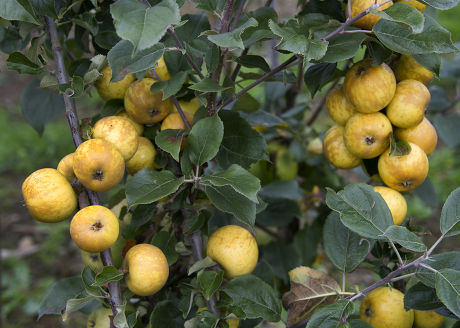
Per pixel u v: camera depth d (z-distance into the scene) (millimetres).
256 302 867
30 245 2211
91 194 831
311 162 1175
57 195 809
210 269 882
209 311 856
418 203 2250
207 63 868
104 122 847
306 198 1251
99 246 803
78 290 907
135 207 897
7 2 829
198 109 885
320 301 881
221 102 897
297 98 1252
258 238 1179
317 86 915
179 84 856
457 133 1336
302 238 1161
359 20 849
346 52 830
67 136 2928
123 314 813
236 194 848
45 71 885
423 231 893
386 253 905
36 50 897
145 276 826
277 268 1164
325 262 1394
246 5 1010
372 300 879
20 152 2777
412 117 861
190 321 857
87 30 955
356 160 910
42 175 812
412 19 785
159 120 907
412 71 880
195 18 939
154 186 832
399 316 868
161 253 844
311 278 890
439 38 806
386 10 799
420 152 863
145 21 745
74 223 800
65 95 861
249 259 880
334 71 930
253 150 896
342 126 910
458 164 2549
